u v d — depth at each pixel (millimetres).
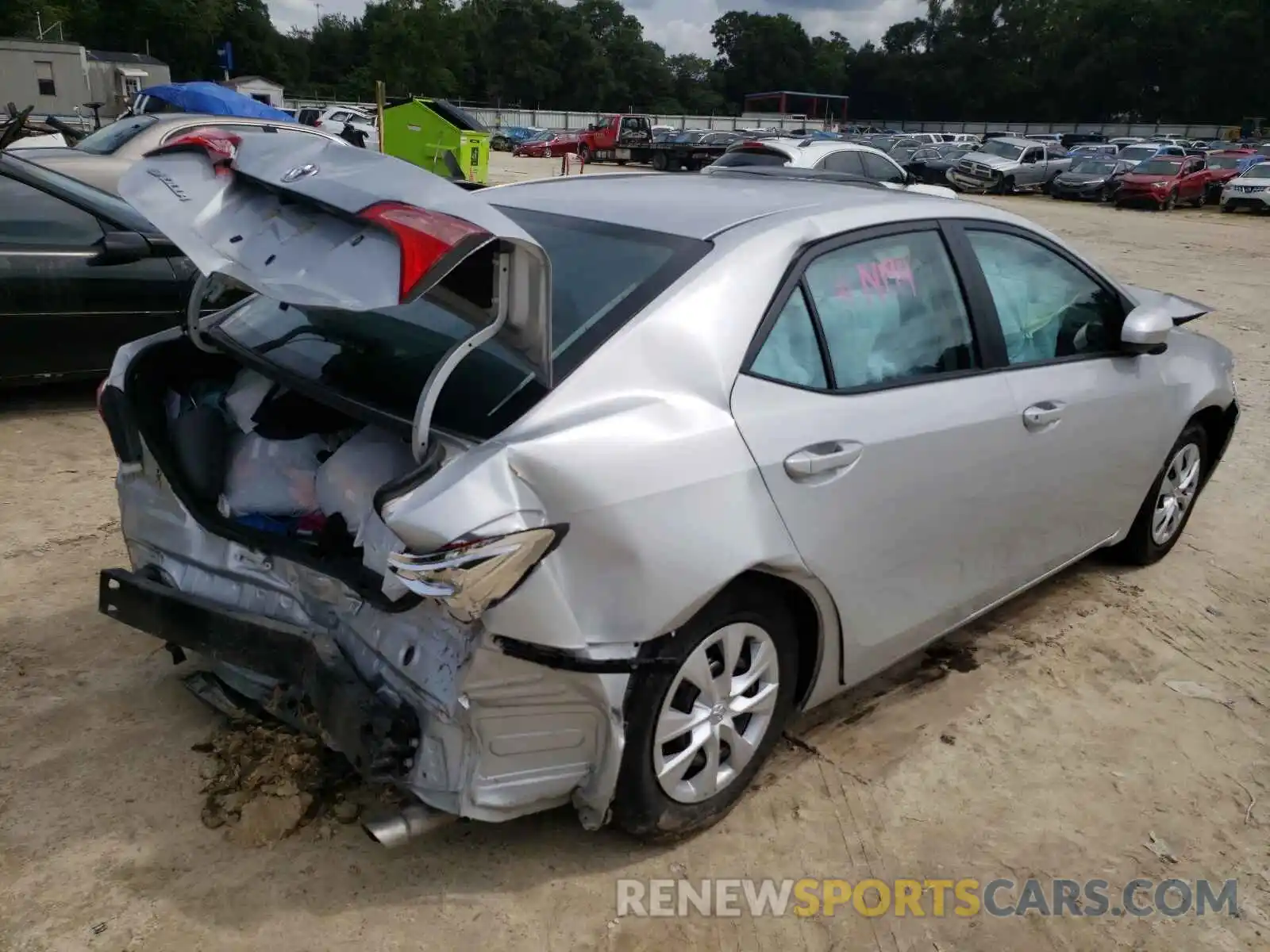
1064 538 3902
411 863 2650
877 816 2994
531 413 2305
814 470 2688
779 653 2844
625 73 113500
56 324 5746
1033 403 3441
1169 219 26719
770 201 3166
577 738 2436
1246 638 4199
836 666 3045
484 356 2482
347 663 2475
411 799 2740
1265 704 3729
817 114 92562
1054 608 4348
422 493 2135
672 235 2842
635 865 2719
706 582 2453
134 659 3463
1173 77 94562
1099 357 3852
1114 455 3945
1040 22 106438
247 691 2881
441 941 2428
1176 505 4742
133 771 2912
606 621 2348
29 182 5742
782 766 3189
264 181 2340
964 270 3328
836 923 2602
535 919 2516
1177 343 4426
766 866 2766
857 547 2885
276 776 2795
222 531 2705
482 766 2363
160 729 3102
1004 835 2965
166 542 2965
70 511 4645
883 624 3117
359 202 2127
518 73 105188
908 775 3188
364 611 2533
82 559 4176
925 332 3168
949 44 113062
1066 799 3139
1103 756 3361
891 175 14781
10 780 2846
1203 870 2885
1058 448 3590
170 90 14008
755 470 2566
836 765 3211
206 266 2281
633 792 2557
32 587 3910
